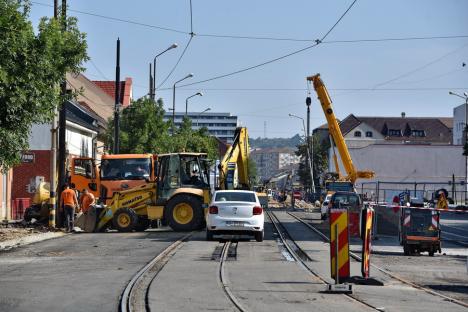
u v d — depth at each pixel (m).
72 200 32.00
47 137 48.50
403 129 153.62
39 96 24.19
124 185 35.31
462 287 16.23
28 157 39.94
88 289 14.19
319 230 34.66
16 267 18.02
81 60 26.03
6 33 21.50
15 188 48.28
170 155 32.34
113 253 21.64
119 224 31.58
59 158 33.41
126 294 13.45
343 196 39.38
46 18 24.95
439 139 152.50
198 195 31.77
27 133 25.16
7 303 12.53
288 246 24.84
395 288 15.50
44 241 26.28
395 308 12.59
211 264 18.77
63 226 33.44
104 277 16.00
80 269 17.56
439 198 46.78
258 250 23.00
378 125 154.00
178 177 32.19
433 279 17.64
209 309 12.00
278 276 16.56
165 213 31.86
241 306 12.30
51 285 14.73
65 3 30.34
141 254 21.30
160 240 26.59
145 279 15.85
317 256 21.55
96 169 36.53
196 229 32.00
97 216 31.70
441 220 53.94
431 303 13.41
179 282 15.24
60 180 33.44
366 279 16.05
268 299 13.23
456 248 27.86
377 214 32.91
